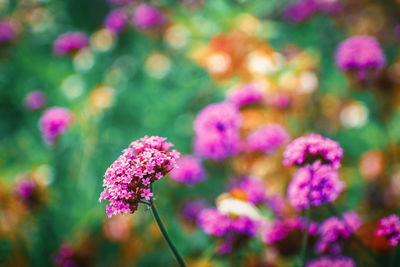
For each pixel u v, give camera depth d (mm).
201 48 961
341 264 597
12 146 1111
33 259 798
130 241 793
